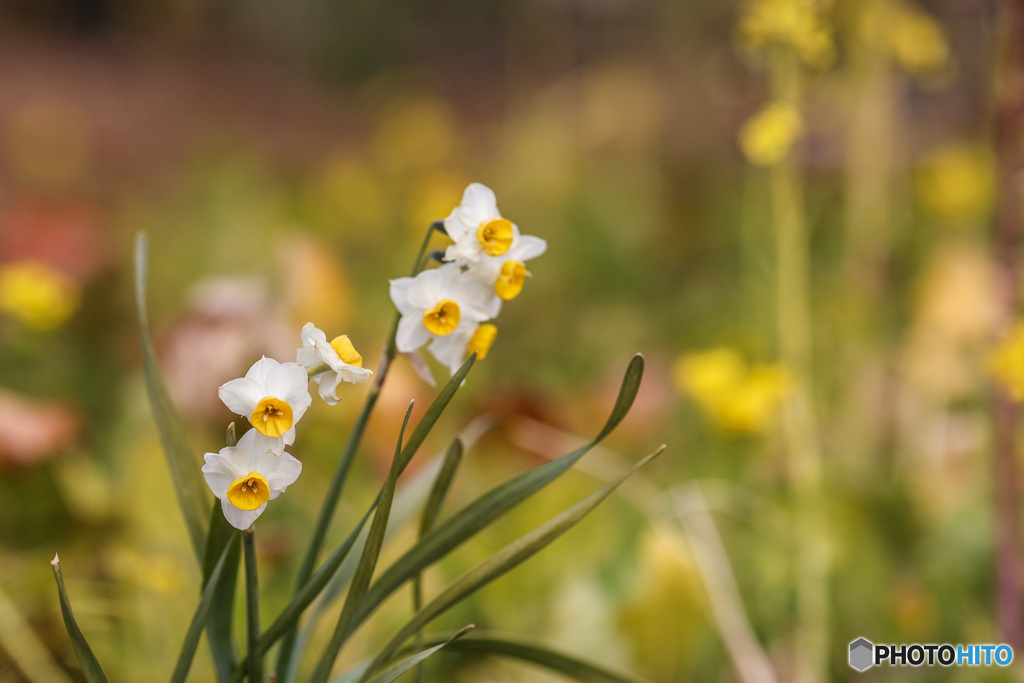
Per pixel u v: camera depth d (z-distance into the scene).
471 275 0.88
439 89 6.95
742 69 3.11
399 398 1.60
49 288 1.82
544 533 0.87
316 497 1.55
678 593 1.18
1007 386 1.16
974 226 2.88
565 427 1.57
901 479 1.50
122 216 3.73
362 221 3.74
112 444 1.71
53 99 6.56
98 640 1.21
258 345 1.59
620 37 4.86
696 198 3.64
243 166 4.04
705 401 1.55
